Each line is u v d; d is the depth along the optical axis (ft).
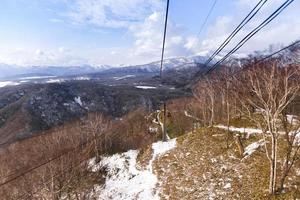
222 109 222.48
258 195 106.52
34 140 224.74
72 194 137.80
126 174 173.99
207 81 192.65
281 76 106.73
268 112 101.81
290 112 159.53
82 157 163.84
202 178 134.21
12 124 444.96
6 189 122.72
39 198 113.39
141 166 175.01
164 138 198.70
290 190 102.32
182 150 169.58
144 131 276.41
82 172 151.23
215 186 125.18
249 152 138.62
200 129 187.01
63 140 178.29
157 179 152.76
